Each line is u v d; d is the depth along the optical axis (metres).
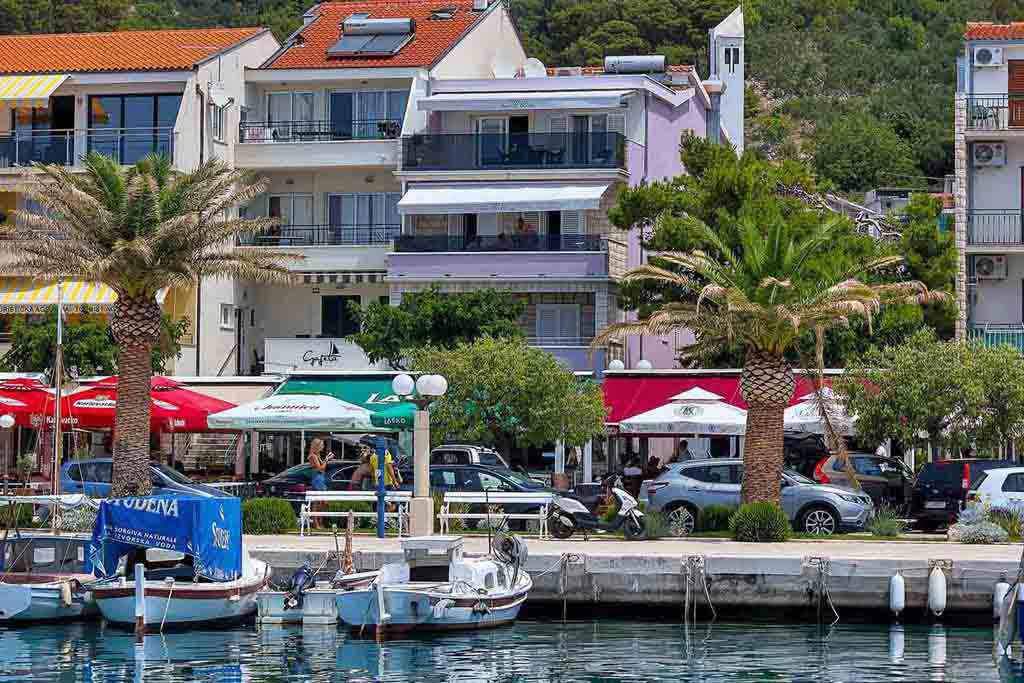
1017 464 56.59
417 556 43.28
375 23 95.69
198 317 86.81
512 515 53.84
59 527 50.22
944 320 80.12
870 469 61.41
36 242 61.28
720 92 106.25
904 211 84.62
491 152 86.50
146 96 87.81
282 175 91.56
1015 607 38.12
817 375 55.59
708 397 63.41
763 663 37.81
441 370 64.75
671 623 44.22
